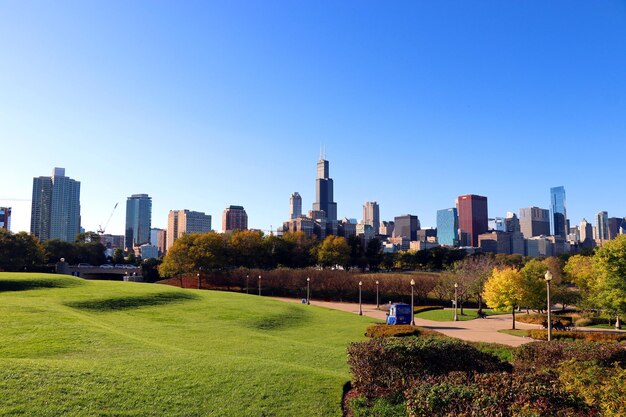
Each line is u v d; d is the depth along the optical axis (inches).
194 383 561.0
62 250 5477.4
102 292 1729.8
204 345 956.6
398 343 550.0
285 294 3853.3
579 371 429.7
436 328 1717.5
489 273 2518.5
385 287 3469.5
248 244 4918.8
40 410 441.1
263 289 3959.2
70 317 1068.5
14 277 1895.9
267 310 1697.8
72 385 510.9
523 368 519.2
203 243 4252.0
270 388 563.5
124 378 554.6
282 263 5216.5
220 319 1421.0
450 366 530.0
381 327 1374.3
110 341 836.0
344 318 1772.9
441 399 354.3
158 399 500.1
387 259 5802.2
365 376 527.2
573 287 3501.5
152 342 883.4
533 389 356.8
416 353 528.1
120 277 6117.1
